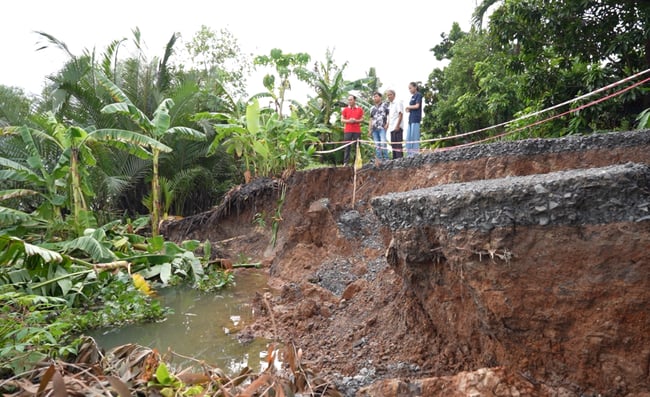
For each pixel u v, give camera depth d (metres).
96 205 13.58
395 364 4.22
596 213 3.04
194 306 7.20
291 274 8.38
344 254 8.22
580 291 3.07
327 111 16.06
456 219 3.58
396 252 4.62
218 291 8.16
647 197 2.94
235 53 21.77
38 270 6.93
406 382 3.61
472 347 3.84
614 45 8.58
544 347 3.24
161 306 7.22
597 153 6.05
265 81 16.56
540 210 3.16
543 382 3.26
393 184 8.89
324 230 9.05
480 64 14.74
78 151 10.17
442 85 21.75
